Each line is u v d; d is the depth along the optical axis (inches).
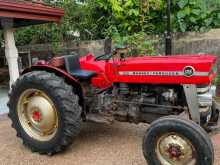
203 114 143.1
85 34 337.7
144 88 153.6
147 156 131.6
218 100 227.3
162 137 128.3
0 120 223.0
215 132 150.9
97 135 182.4
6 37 265.9
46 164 149.7
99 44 308.3
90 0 325.1
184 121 123.6
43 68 167.5
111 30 300.2
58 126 153.3
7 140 183.6
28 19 261.9
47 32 356.2
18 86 165.9
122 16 298.5
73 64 169.2
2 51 374.9
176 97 146.8
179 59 145.1
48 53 343.9
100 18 317.1
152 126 128.7
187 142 124.0
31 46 357.4
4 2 226.8
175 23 284.0
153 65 146.3
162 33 293.6
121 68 155.5
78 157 155.4
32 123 166.1
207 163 120.5
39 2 273.4
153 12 295.3
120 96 159.5
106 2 310.3
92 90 168.7
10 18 258.4
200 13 277.6
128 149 161.6
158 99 151.4
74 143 172.1
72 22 338.3
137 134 181.8
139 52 263.6
